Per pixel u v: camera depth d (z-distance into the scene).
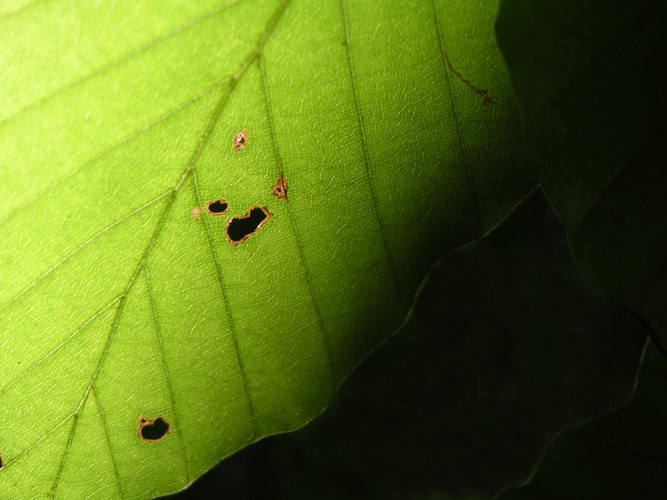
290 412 0.14
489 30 0.13
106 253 0.13
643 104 0.12
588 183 0.12
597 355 0.28
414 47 0.13
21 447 0.13
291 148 0.13
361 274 0.13
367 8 0.13
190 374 0.13
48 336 0.13
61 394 0.13
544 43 0.12
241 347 0.13
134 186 0.13
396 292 0.13
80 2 0.12
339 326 0.14
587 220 0.12
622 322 0.28
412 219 0.13
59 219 0.13
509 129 0.13
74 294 0.13
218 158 0.13
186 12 0.12
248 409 0.14
